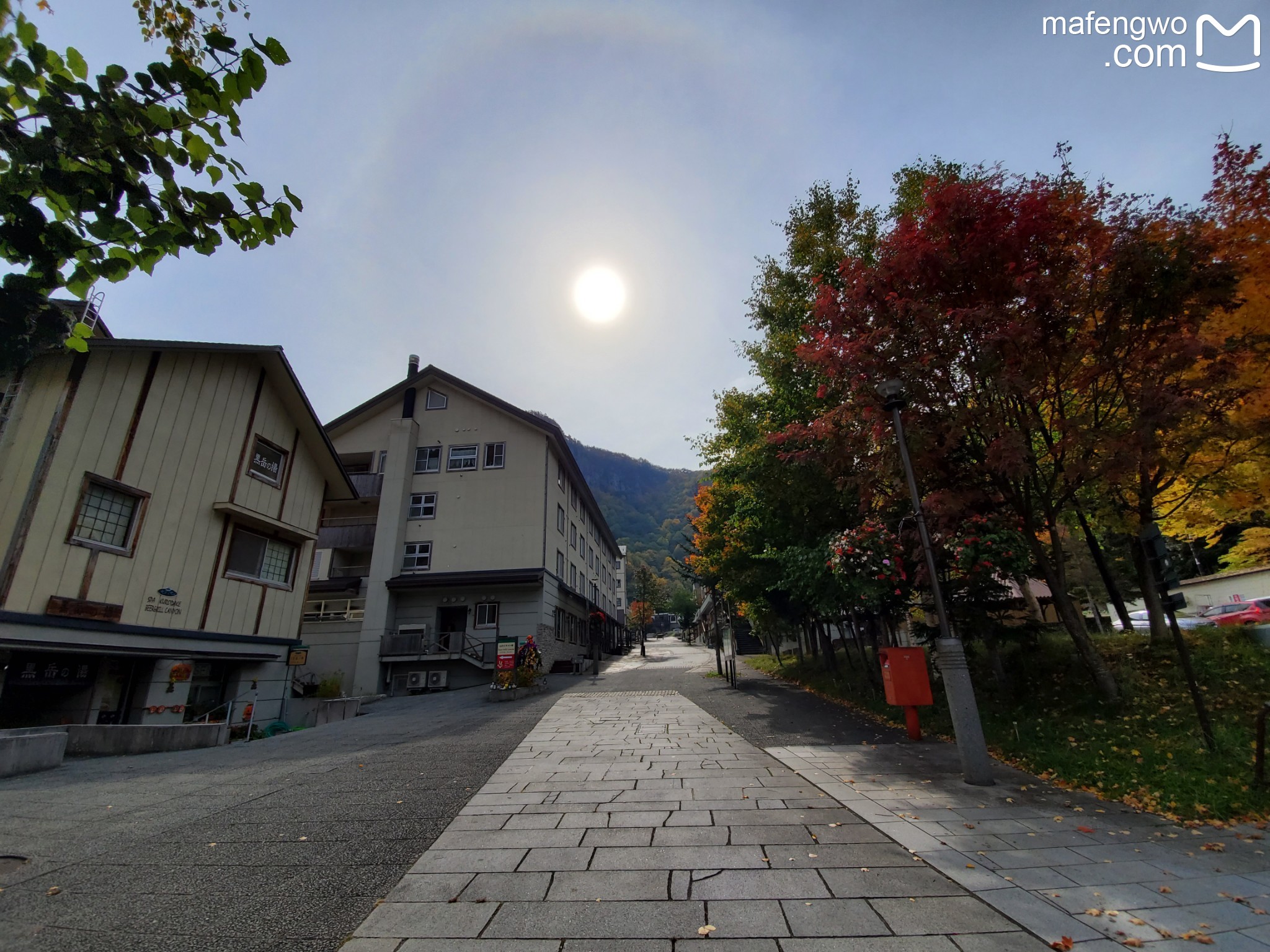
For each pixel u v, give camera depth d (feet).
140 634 38.58
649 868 13.35
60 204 10.32
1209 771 19.63
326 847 15.05
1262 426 24.76
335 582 84.58
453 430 90.17
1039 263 25.13
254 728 43.78
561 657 91.35
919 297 27.25
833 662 51.83
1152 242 23.24
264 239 11.82
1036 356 24.48
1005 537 27.53
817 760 23.98
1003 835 15.37
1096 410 25.94
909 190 41.78
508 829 16.19
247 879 13.01
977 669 36.94
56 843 15.57
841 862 13.56
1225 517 32.30
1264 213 23.31
